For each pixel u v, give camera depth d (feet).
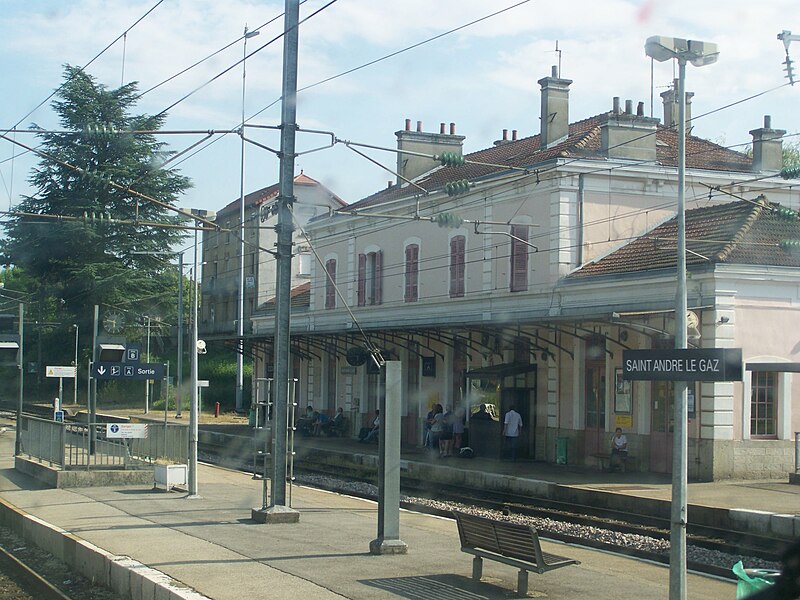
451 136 116.47
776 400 67.15
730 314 65.21
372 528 43.04
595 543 42.65
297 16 44.52
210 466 77.15
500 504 59.11
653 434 70.33
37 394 167.84
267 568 33.17
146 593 30.83
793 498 55.52
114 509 48.62
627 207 84.23
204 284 199.52
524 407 82.99
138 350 73.31
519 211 86.38
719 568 36.09
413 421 101.76
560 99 92.63
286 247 44.47
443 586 30.71
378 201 111.24
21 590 35.53
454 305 95.09
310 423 116.37
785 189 89.35
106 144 127.13
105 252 134.31
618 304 73.67
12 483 61.31
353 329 101.14
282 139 44.70
